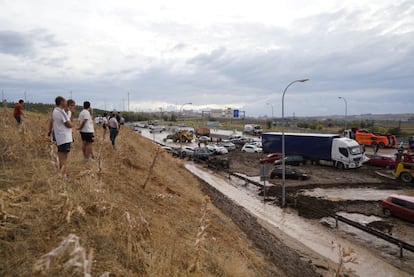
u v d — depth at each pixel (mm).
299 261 12250
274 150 41375
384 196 22766
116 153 13508
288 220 18516
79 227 5020
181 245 6828
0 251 3836
